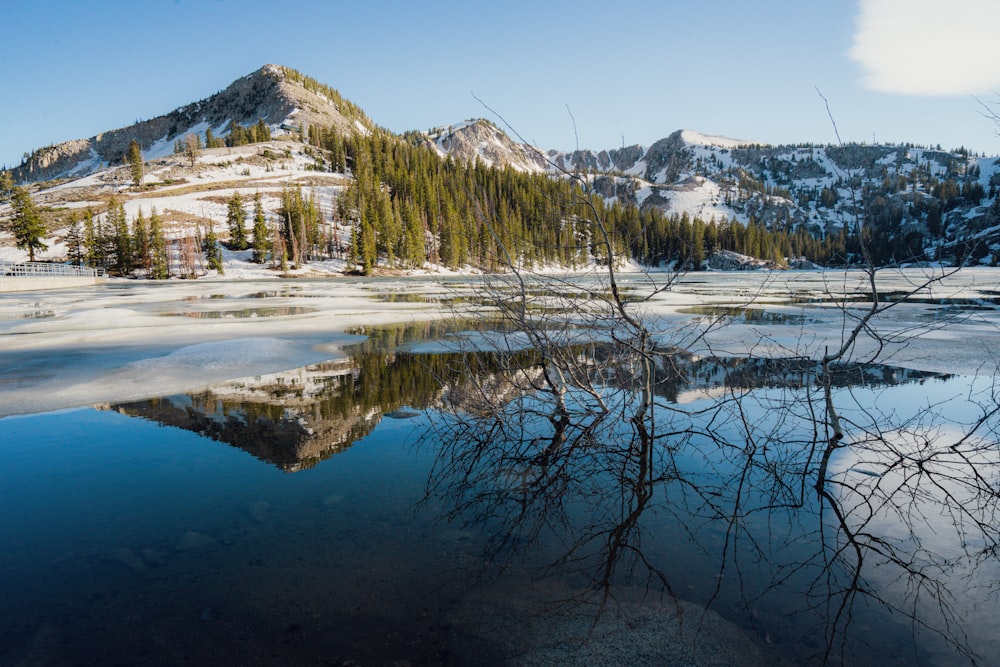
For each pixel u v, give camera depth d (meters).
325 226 90.25
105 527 3.80
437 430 6.03
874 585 3.13
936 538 3.66
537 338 6.01
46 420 6.36
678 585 3.13
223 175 123.75
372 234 77.31
